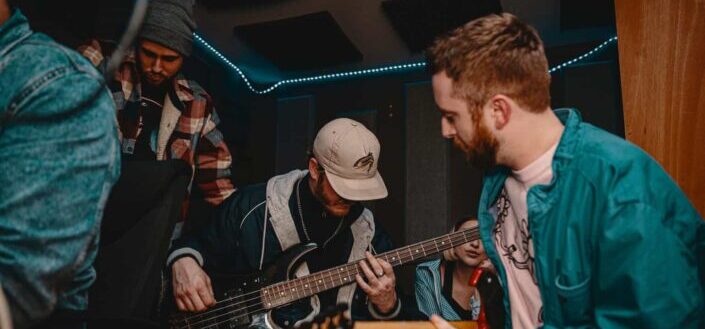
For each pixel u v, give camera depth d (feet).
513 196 3.62
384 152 14.90
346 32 13.30
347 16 12.50
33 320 2.26
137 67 6.36
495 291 3.94
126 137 6.35
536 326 3.48
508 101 3.20
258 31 12.97
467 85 3.24
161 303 5.78
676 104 4.07
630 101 4.23
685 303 2.58
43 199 2.19
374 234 6.93
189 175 3.61
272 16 12.49
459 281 7.82
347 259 6.70
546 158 3.28
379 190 6.45
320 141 6.51
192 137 6.91
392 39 13.56
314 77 15.90
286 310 6.27
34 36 2.56
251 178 15.60
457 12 11.80
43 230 2.18
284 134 15.78
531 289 3.50
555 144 3.29
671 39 4.15
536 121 3.28
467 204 14.10
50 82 2.32
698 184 3.92
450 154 14.46
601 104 13.20
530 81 3.20
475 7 11.59
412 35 12.99
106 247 3.26
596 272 2.90
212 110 7.30
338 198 6.47
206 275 5.77
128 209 3.32
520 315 3.58
